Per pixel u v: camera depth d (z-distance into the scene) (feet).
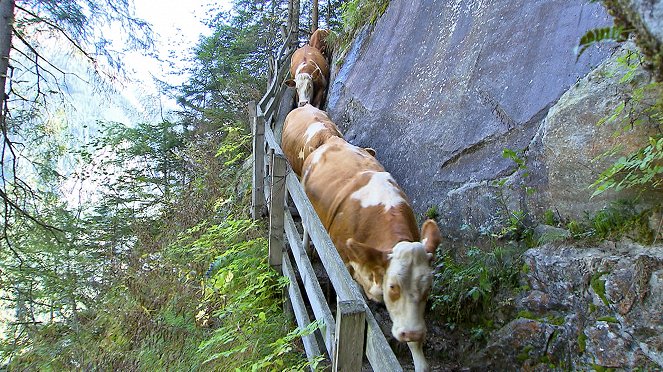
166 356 16.39
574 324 10.94
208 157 34.76
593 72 12.37
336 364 8.21
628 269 10.16
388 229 12.53
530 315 12.02
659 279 9.58
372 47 27.71
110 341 19.43
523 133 15.46
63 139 30.45
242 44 54.54
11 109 26.27
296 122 21.99
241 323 15.31
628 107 11.02
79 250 31.71
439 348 13.46
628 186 10.59
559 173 12.63
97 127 43.88
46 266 29.81
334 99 28.86
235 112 44.19
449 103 18.86
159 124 45.24
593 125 11.79
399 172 19.85
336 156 16.35
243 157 33.12
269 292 16.01
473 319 13.43
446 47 20.80
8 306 29.99
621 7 5.14
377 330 8.04
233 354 14.01
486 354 12.50
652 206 10.73
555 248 11.95
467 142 17.13
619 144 11.16
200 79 56.49
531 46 16.83
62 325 25.05
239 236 20.86
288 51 44.45
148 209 38.04
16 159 25.89
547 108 15.12
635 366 9.59
